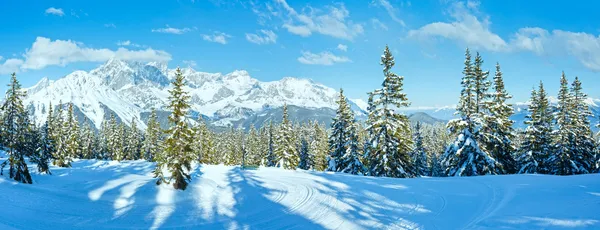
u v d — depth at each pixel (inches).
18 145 991.0
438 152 2979.8
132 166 1652.3
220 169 1295.5
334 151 1604.3
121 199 778.2
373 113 1262.3
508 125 1248.8
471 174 1154.0
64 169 1428.4
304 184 909.8
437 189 770.2
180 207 717.9
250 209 682.2
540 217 439.2
